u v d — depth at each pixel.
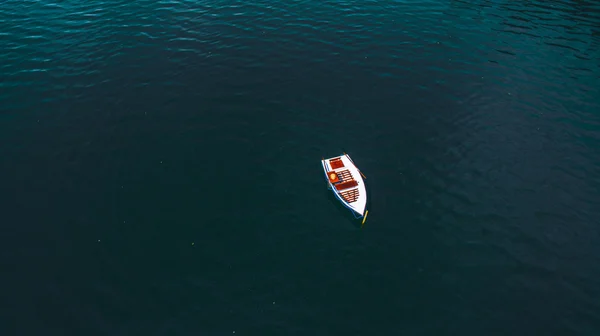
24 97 41.72
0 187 32.06
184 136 37.00
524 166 33.88
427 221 29.64
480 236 28.64
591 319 23.91
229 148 35.66
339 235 28.61
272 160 34.50
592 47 48.88
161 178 32.88
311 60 47.16
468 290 25.48
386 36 51.69
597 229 28.94
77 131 37.72
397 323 23.80
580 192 31.64
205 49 49.09
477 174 33.25
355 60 47.19
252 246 27.83
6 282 25.62
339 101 41.12
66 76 44.84
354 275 26.23
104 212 30.19
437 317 24.11
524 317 24.09
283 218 29.73
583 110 39.66
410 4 59.47
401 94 42.09
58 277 26.00
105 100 41.47
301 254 27.39
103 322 23.70
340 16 56.00
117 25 54.38
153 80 44.16
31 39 51.38
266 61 46.94
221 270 26.42
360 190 30.88
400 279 26.06
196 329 23.41
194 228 29.02
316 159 34.69
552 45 49.44
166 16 56.34
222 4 59.50
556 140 36.38
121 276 26.08
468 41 50.59
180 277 26.02
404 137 36.97
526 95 41.78
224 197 31.30
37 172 33.53
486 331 23.47
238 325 23.61
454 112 39.75
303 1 59.97
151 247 27.75
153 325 23.59
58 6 59.78
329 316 24.09
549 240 28.33
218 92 42.41
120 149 35.69
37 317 23.88
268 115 39.34
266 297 24.98
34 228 29.00
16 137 36.97
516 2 59.59
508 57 47.53
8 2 60.78
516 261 27.09
